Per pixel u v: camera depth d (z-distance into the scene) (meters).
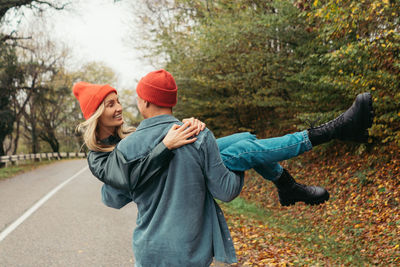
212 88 11.16
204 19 9.80
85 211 7.73
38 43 27.52
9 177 15.23
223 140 1.95
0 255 4.80
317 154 9.97
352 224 6.42
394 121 6.52
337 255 5.22
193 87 11.19
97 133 1.93
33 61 26.64
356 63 5.92
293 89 9.40
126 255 4.81
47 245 5.25
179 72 10.84
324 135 1.90
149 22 11.97
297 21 7.89
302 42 8.29
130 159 1.68
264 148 1.82
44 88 28.06
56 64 29.11
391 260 4.71
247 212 8.66
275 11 8.66
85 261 4.58
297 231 6.91
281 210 8.73
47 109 34.28
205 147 1.65
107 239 5.57
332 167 8.93
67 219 6.93
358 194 7.32
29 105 31.31
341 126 1.90
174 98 1.80
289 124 10.41
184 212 1.61
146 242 1.65
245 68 9.73
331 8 5.17
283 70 8.93
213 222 1.73
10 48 22.81
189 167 1.63
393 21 5.55
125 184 1.63
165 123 1.75
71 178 14.68
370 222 6.20
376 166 7.61
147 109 1.80
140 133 1.74
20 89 26.66
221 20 9.11
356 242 5.71
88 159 1.87
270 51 9.20
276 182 2.32
